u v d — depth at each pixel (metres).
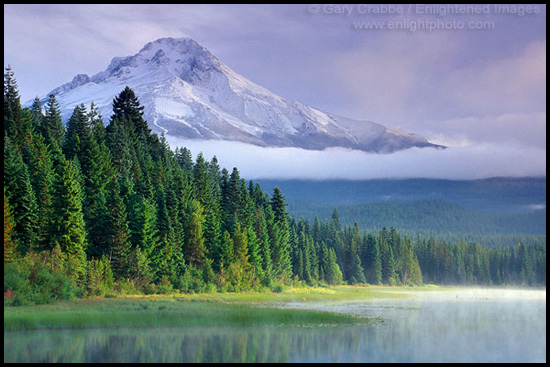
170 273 112.19
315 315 76.69
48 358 49.91
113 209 105.25
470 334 67.12
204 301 97.12
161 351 53.78
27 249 95.00
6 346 54.09
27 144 120.81
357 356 53.78
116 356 51.34
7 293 76.81
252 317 73.00
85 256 98.12
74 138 135.12
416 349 57.41
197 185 154.88
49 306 76.12
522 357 54.94
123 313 71.56
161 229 115.31
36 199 102.44
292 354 54.00
